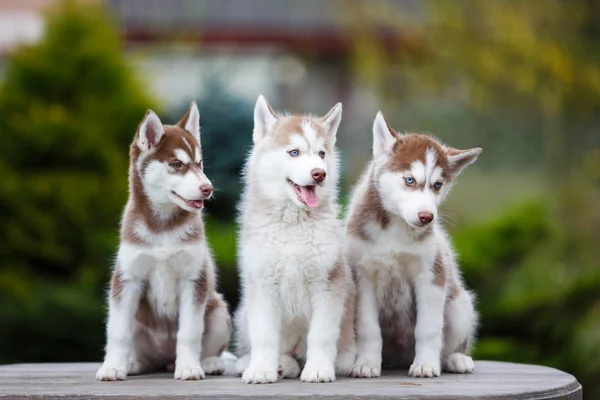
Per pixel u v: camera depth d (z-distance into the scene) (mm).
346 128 22531
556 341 14531
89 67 15844
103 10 16891
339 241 7676
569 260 17234
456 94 20594
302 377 7359
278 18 23750
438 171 7832
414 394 6410
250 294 7684
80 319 13914
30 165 15227
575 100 18594
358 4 20891
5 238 14750
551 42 18375
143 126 7676
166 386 6949
